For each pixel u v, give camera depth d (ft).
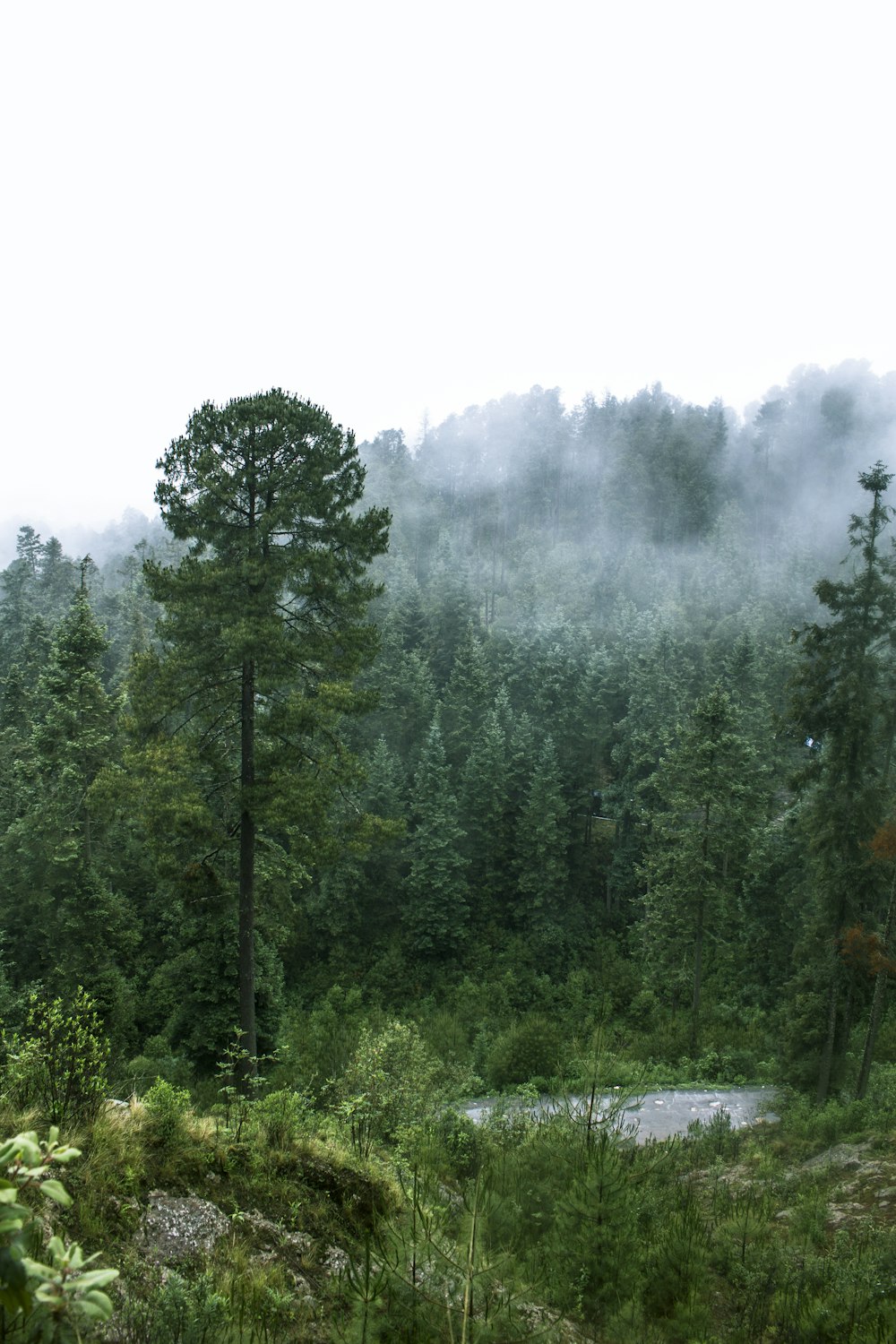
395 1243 18.94
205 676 58.65
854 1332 24.34
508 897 163.84
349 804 62.64
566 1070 83.76
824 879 76.13
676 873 112.27
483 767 167.22
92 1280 7.56
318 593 59.06
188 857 60.03
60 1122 21.03
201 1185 22.02
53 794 94.43
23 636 215.92
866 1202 40.22
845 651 74.28
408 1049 53.98
